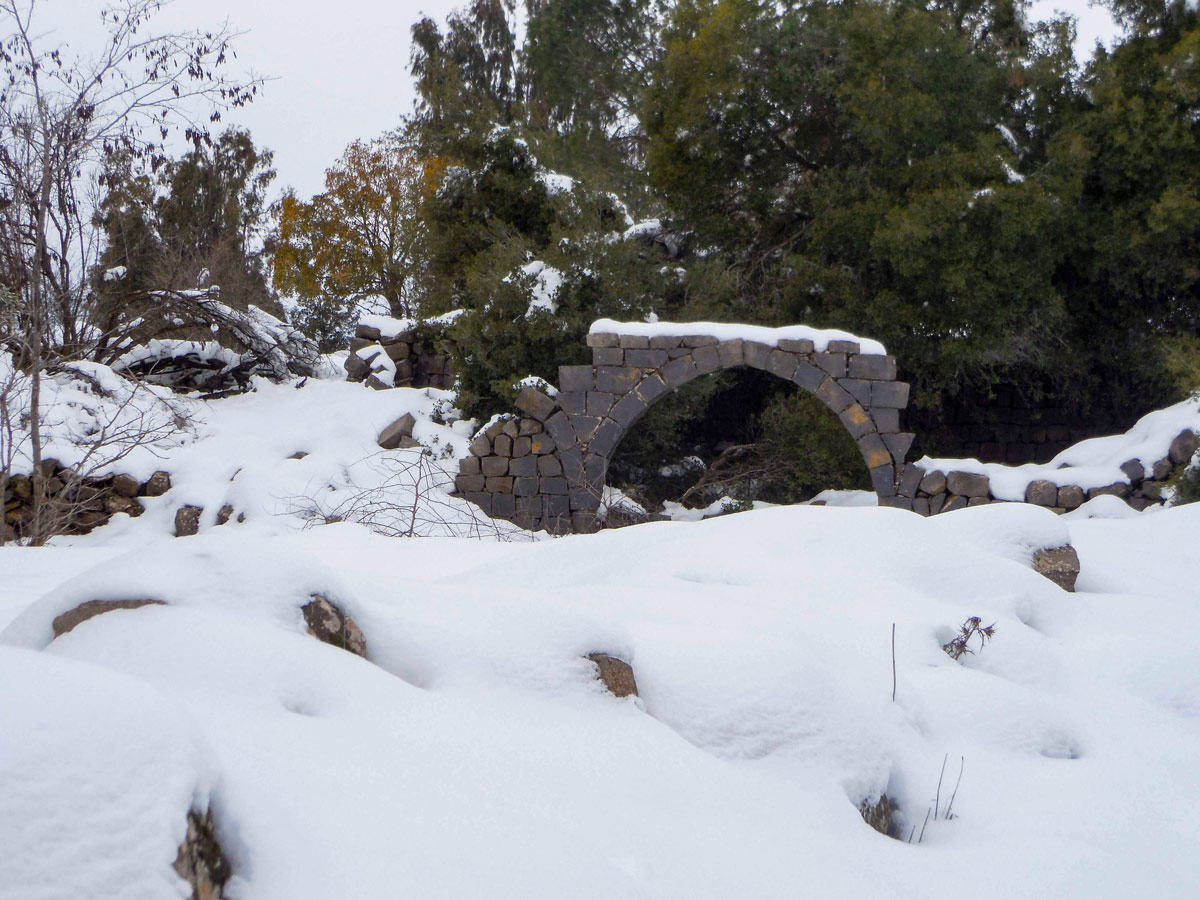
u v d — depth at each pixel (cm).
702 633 391
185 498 1288
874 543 582
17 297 1098
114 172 1258
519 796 251
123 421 1409
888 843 313
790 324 1772
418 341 1800
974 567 573
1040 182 1697
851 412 1325
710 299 1700
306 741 244
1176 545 815
